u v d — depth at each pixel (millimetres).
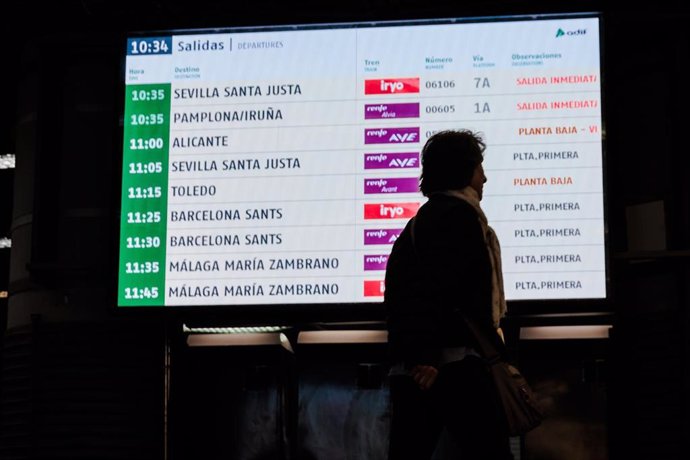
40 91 17500
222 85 16594
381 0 17516
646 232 16344
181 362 16828
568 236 15688
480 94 16172
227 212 16250
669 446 15625
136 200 16359
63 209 17453
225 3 17859
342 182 16156
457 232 8484
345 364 16688
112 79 17750
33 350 17312
